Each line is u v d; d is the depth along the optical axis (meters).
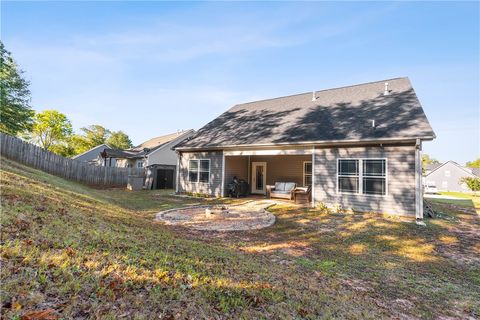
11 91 23.80
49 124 38.09
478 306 3.60
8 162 9.99
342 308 3.08
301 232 7.58
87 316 1.96
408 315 3.22
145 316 2.14
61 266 2.61
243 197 15.23
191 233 6.77
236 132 15.04
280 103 16.81
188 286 2.88
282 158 16.31
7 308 1.82
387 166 9.87
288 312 2.73
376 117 11.12
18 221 3.60
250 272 3.85
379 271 4.84
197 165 15.84
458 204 15.94
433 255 5.89
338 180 10.88
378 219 9.24
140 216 8.45
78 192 9.41
